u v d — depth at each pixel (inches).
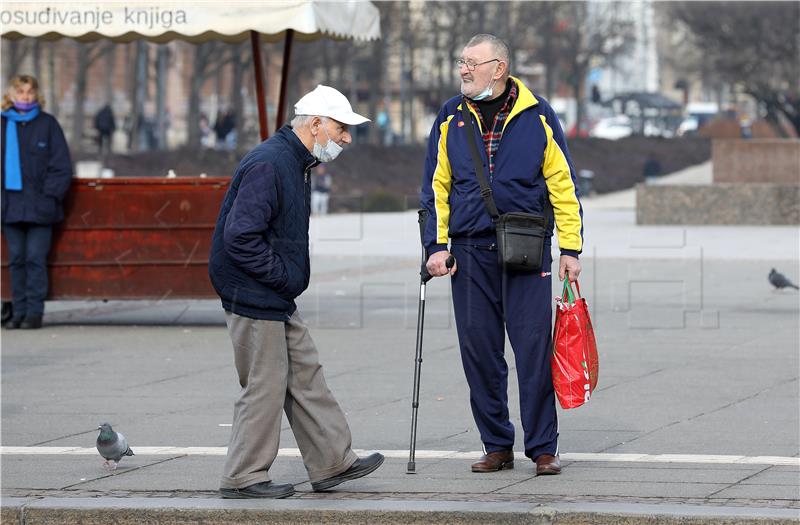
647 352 1134.4
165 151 4202.8
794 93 4574.3
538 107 689.0
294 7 1239.5
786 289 1617.9
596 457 735.1
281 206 637.9
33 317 1320.1
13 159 1291.8
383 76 5526.6
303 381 657.0
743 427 816.9
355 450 762.2
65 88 5290.4
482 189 682.2
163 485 682.2
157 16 1251.2
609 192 5034.5
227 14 1243.8
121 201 1317.7
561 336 685.3
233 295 641.6
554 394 697.6
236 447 649.0
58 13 1261.1
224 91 6333.7
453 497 647.8
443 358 1115.9
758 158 2856.8
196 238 1312.7
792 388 954.1
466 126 687.7
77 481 692.7
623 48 6491.1
